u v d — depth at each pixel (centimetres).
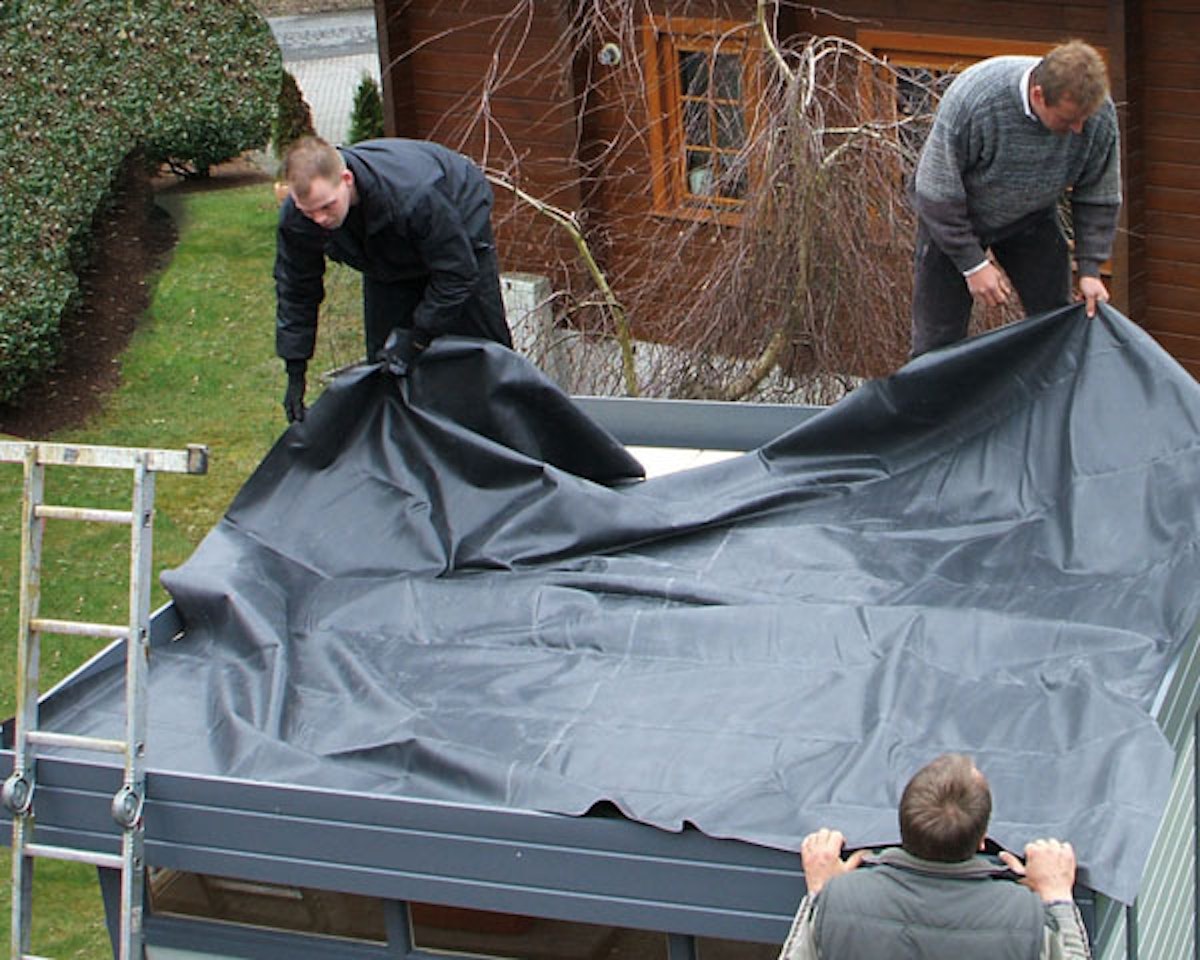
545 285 1400
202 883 632
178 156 2162
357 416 723
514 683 606
